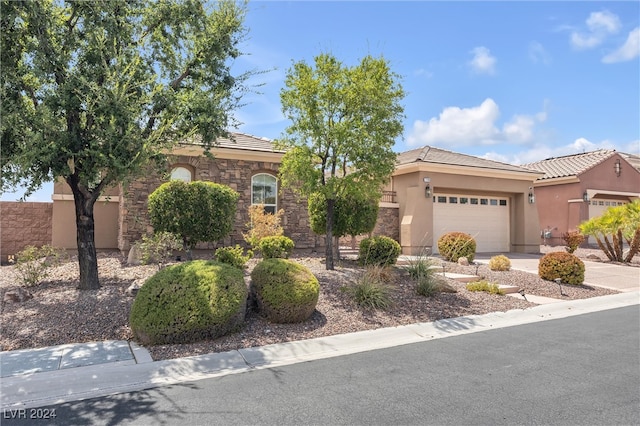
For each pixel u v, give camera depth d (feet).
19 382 15.47
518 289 35.53
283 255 39.68
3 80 22.71
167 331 19.75
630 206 57.82
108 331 21.31
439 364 18.07
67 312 23.09
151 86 27.30
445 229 64.75
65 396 14.61
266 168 51.78
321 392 14.87
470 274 40.83
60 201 46.21
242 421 12.59
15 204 45.98
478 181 65.41
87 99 22.88
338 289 29.68
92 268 27.91
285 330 22.57
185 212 38.11
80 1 24.71
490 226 69.51
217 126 28.73
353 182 34.42
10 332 20.74
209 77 30.63
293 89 34.09
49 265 31.53
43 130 22.49
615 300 34.47
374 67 33.42
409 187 62.23
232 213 40.83
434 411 13.21
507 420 12.56
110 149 23.58
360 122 33.06
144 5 28.09
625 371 17.02
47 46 24.00
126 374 16.51
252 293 24.82
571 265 38.65
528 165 93.86
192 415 13.03
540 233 74.23
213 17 29.89
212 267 22.57
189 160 47.75
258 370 17.33
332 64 33.73
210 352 19.12
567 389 15.07
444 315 27.17
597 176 78.28
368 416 12.89
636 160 98.68
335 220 40.88
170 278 21.20
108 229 48.60
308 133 34.37
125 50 26.58
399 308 27.63
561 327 25.13
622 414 12.95
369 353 19.84
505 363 18.17
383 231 62.75
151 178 44.32
